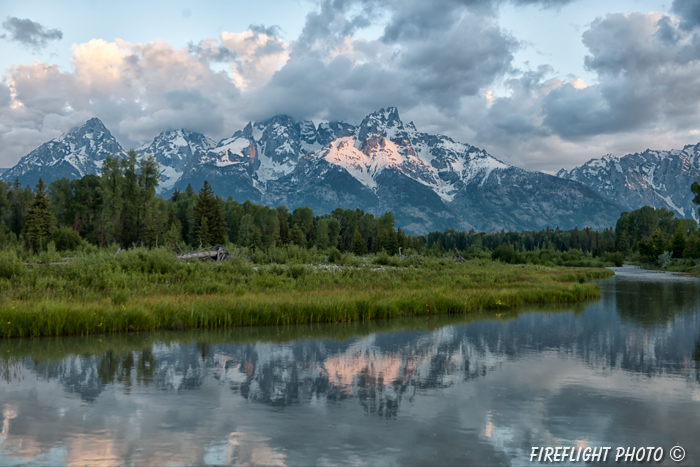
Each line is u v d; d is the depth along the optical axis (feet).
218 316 67.92
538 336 64.54
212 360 49.06
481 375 44.75
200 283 91.76
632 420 33.50
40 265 103.30
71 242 209.15
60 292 75.15
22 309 60.34
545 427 32.01
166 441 28.94
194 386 40.29
